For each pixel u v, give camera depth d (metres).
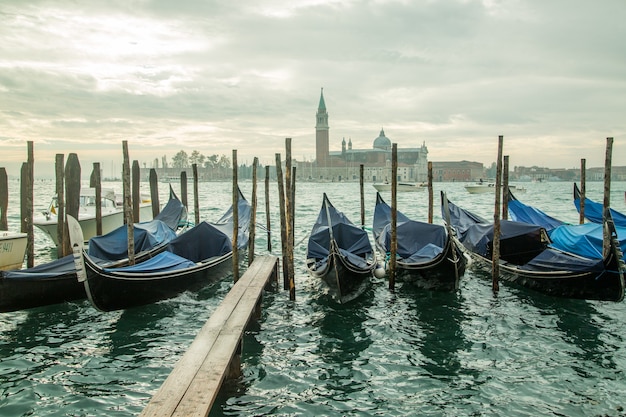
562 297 12.22
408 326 10.80
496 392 7.92
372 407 7.50
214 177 180.25
